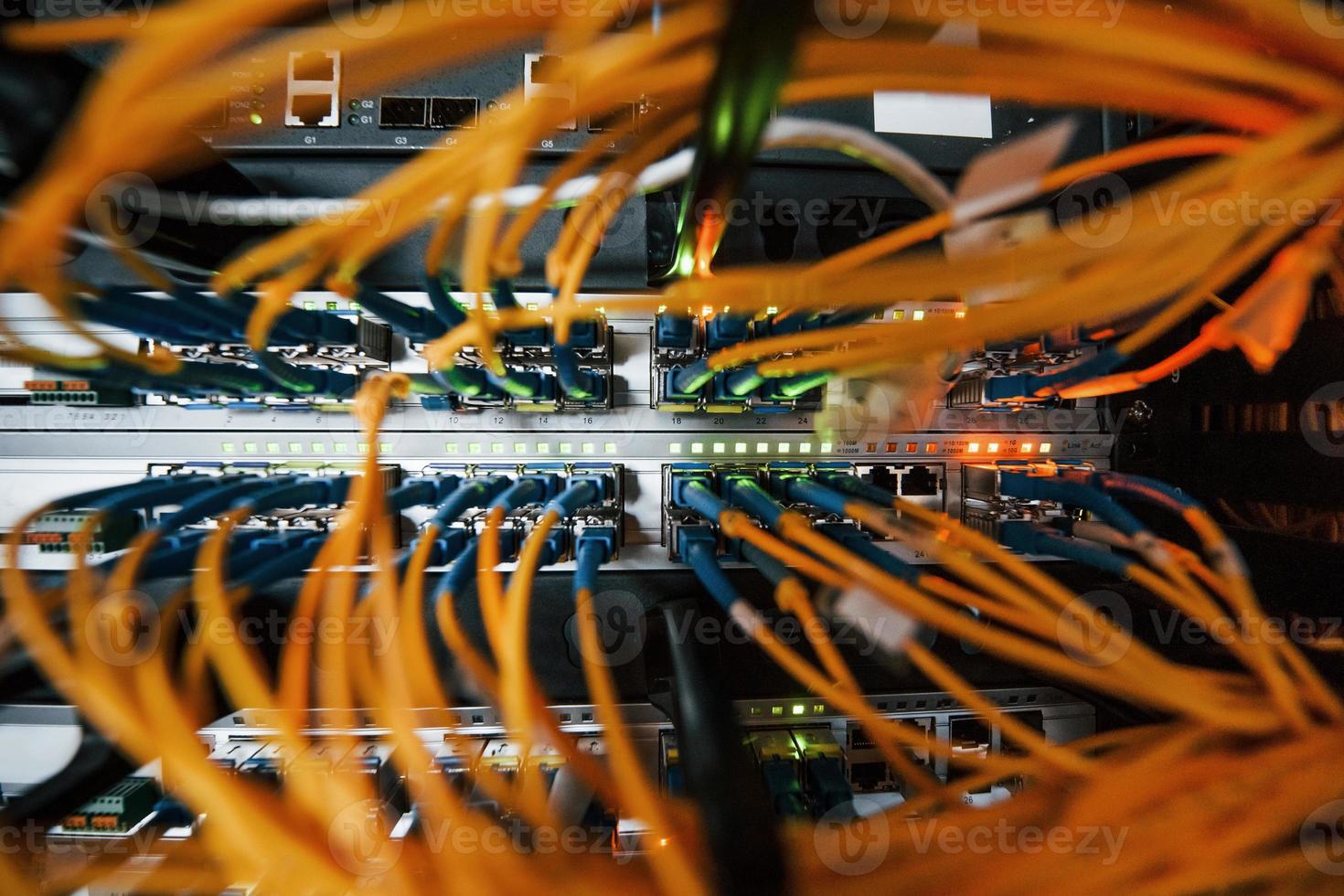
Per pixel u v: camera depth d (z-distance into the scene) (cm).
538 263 116
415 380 109
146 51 40
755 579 124
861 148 68
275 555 81
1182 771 62
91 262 111
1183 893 51
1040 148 53
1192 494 127
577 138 116
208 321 85
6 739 116
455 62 46
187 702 58
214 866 57
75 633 59
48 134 67
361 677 67
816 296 57
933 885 53
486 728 118
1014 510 120
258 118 112
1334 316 109
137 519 114
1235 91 47
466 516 113
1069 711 127
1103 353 90
